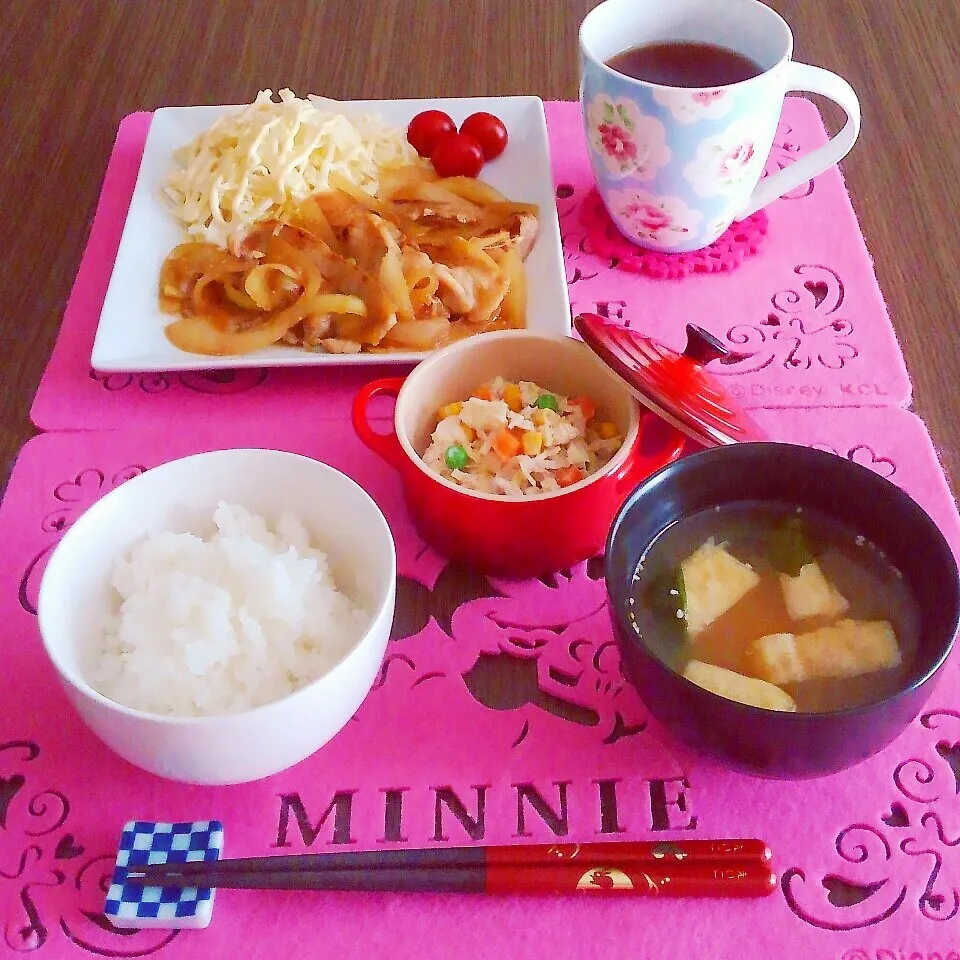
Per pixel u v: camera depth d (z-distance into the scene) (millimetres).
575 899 641
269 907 641
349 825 684
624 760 712
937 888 646
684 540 739
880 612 693
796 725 579
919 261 1106
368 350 968
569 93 1352
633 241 1109
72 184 1229
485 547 791
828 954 618
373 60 1422
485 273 1008
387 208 1101
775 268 1092
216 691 683
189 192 1110
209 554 729
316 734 651
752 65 1041
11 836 675
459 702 747
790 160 1228
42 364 1010
